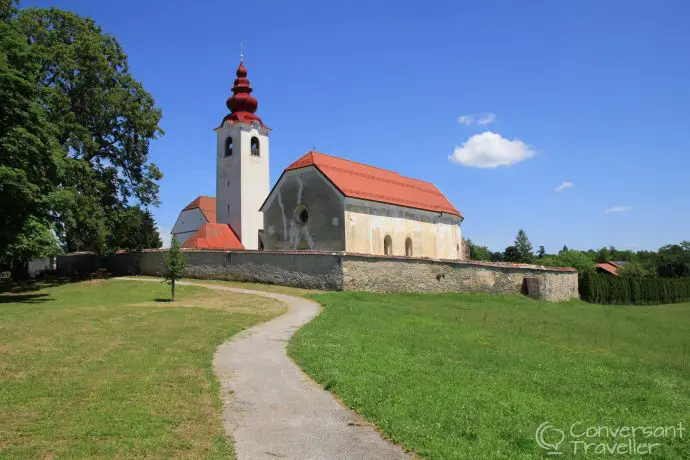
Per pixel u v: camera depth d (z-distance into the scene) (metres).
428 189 52.62
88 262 46.03
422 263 33.97
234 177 50.22
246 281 32.75
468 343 16.47
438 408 8.95
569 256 88.62
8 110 24.25
